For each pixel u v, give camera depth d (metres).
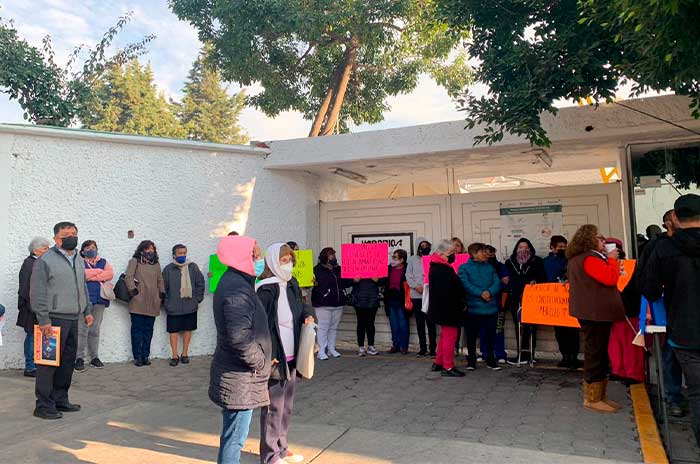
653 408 5.49
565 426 5.00
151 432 4.91
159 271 8.10
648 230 7.57
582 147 8.26
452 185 12.41
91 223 8.12
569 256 5.52
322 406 5.78
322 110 16.66
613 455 4.26
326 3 14.13
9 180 7.57
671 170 7.53
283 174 10.02
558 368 7.64
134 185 8.51
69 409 5.52
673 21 4.09
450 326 7.07
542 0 5.91
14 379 6.81
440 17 6.70
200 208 9.05
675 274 4.07
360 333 8.88
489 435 4.79
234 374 3.47
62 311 5.30
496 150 8.46
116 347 8.19
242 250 3.57
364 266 8.91
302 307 4.30
